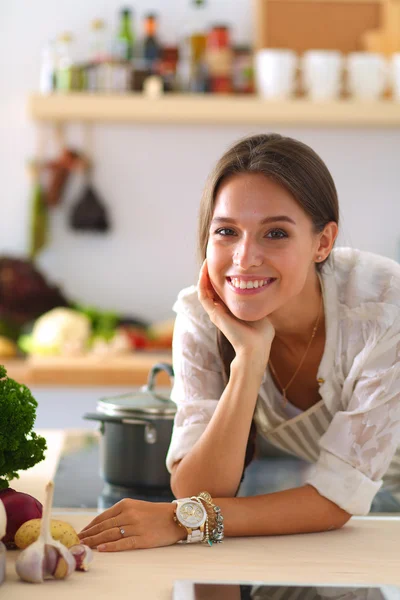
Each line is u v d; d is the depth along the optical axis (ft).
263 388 5.43
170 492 5.35
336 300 5.08
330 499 4.59
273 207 4.42
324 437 4.78
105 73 12.39
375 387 4.79
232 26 13.32
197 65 12.54
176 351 5.30
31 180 13.34
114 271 13.41
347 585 3.49
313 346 5.29
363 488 4.63
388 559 4.02
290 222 4.46
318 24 13.17
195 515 4.29
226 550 4.16
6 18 13.29
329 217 4.76
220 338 5.09
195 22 13.25
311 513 4.53
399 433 4.78
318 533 4.55
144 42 12.64
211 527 4.31
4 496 4.08
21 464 4.19
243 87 12.51
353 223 13.47
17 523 4.00
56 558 3.57
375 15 13.17
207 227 4.78
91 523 4.31
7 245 13.39
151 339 12.40
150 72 12.51
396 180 13.44
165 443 5.31
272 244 4.46
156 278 13.43
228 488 4.73
